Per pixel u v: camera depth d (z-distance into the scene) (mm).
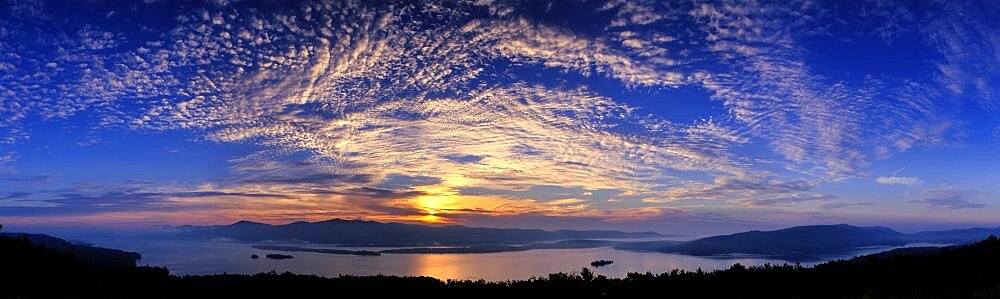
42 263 29094
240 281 33875
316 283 33812
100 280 29469
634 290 30406
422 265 165125
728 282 30312
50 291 24750
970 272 26906
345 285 33500
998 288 21406
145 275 34062
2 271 26000
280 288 32312
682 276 32969
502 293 31375
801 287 27891
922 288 24516
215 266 138375
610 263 162750
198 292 30578
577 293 30484
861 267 31047
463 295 31172
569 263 168625
